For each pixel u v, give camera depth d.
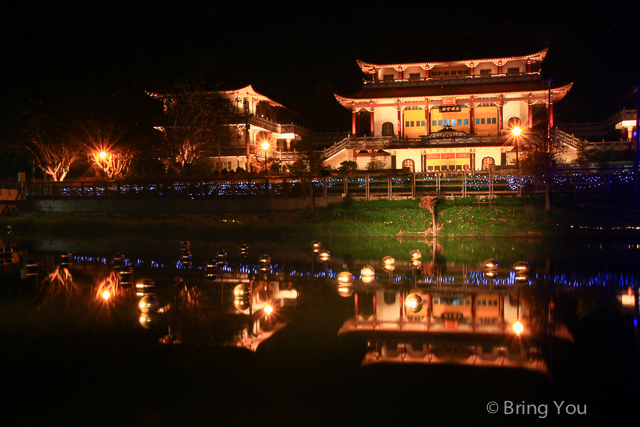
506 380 5.77
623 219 26.28
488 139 46.94
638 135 30.17
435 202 28.72
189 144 41.12
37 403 5.31
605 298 10.20
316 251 20.47
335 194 32.34
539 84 50.38
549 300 10.05
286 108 62.75
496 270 14.38
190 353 6.82
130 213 34.53
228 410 5.09
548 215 27.19
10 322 8.51
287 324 8.27
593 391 5.43
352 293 11.01
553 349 6.84
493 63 54.22
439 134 47.69
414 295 9.57
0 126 42.66
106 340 7.44
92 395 5.50
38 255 19.20
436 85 53.59
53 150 42.16
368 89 54.84
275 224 30.23
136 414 5.03
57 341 7.41
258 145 54.81
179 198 34.19
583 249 20.11
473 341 7.23
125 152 43.56
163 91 40.97
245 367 6.27
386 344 7.12
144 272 14.48
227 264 16.33
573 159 45.72
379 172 33.09
